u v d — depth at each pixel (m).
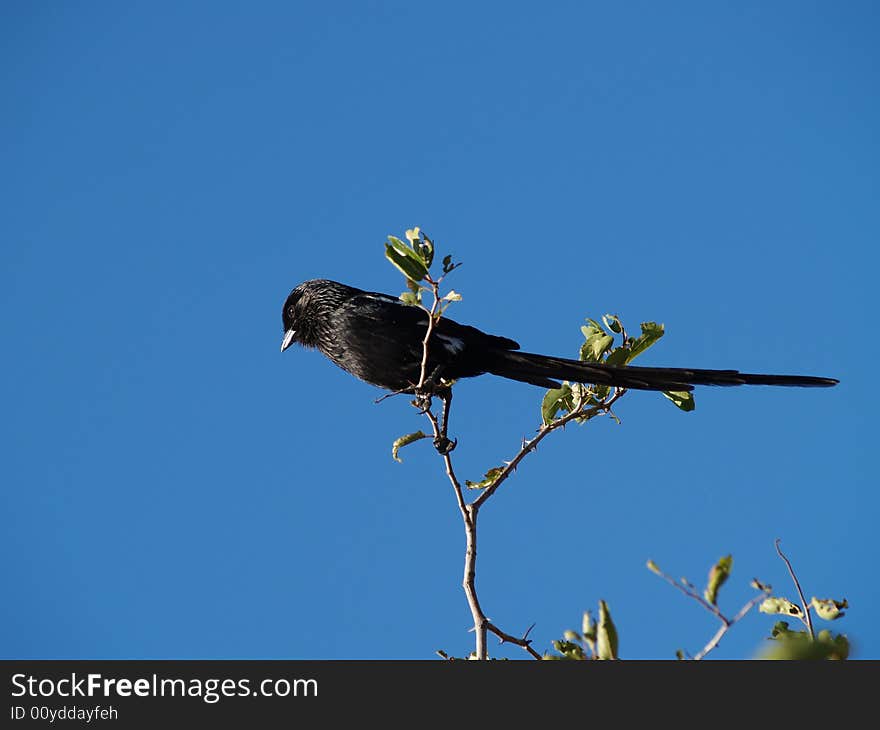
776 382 11.64
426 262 10.25
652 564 6.68
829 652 6.76
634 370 11.59
